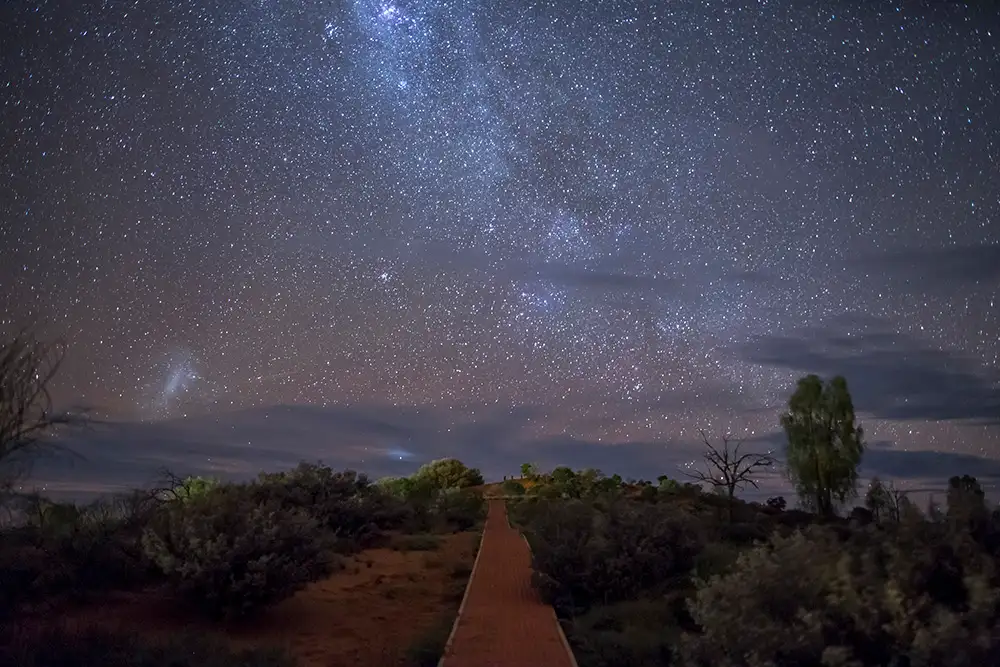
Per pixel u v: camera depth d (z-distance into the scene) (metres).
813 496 25.06
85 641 9.09
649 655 9.91
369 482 28.97
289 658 9.60
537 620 12.47
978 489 7.04
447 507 34.53
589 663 9.72
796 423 25.47
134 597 12.90
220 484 20.38
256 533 12.95
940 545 6.38
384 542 24.47
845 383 25.47
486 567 19.08
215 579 12.34
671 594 12.93
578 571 14.09
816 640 6.00
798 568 6.54
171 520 13.20
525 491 62.38
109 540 13.50
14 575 11.76
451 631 11.52
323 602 14.34
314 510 23.81
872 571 6.37
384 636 11.89
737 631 6.30
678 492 31.34
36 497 11.96
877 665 5.96
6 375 10.43
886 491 11.09
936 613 5.83
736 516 22.98
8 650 8.55
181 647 9.29
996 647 5.55
